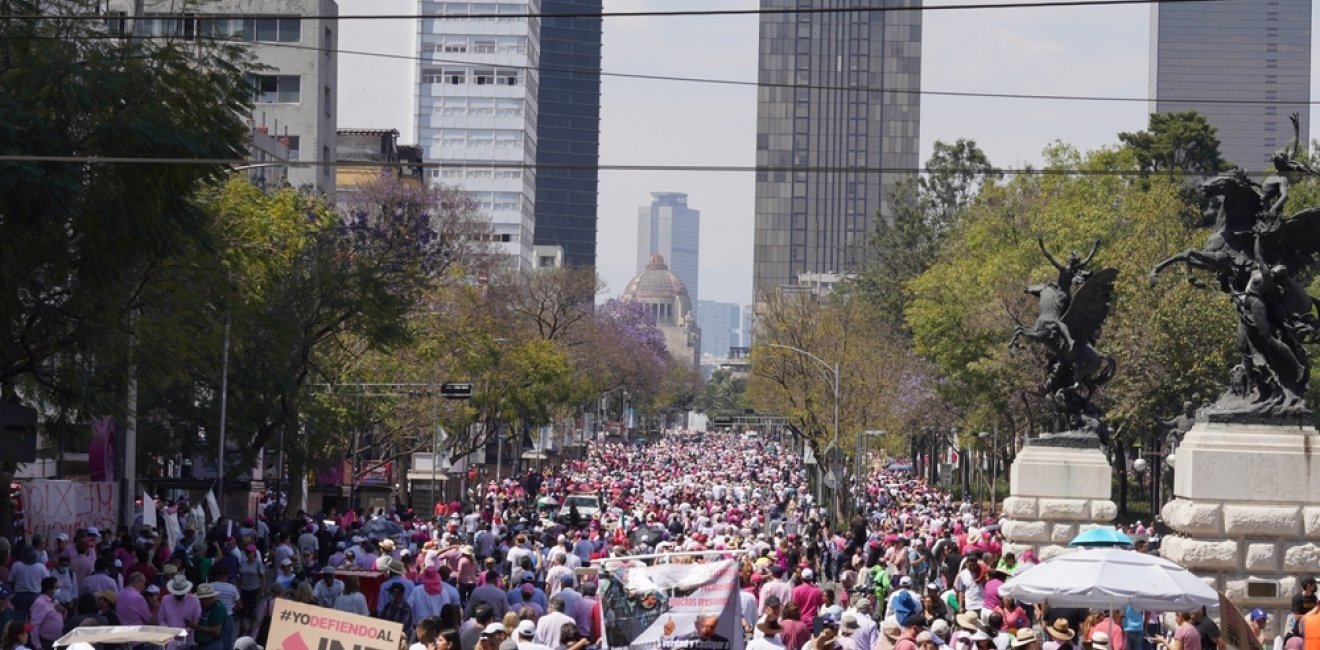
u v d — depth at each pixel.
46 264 30.03
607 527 54.16
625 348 166.50
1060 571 20.42
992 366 67.75
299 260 52.38
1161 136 100.06
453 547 34.97
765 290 92.31
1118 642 25.00
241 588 35.28
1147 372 59.44
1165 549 29.84
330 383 61.88
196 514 45.44
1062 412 42.06
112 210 28.56
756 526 59.12
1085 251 68.44
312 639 18.05
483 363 80.12
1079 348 41.97
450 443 87.12
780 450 199.00
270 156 92.38
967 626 22.67
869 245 135.50
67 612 29.06
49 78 28.03
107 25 33.59
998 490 107.25
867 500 84.44
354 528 50.31
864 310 113.56
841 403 84.44
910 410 86.38
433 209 95.81
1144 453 72.69
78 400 32.88
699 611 20.72
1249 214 29.66
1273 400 28.98
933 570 43.41
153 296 34.47
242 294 43.91
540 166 24.30
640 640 20.72
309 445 55.91
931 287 74.06
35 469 50.31
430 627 20.56
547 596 31.89
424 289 68.00
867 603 25.88
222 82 30.84
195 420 50.25
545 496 82.12
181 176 29.05
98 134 28.30
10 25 29.50
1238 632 17.75
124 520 41.88
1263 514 28.47
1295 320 29.25
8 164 26.36
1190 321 58.81
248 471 58.38
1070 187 78.31
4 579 27.92
